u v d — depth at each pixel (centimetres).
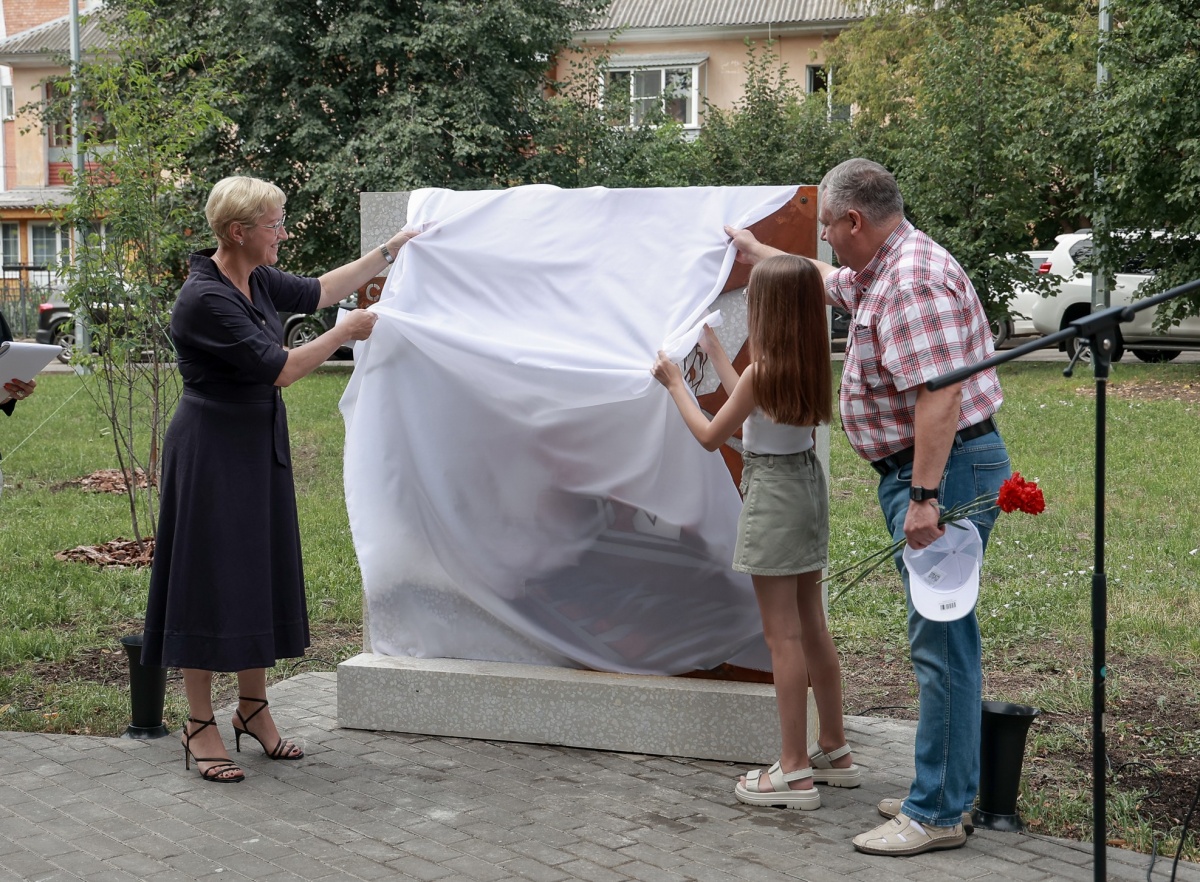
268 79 1955
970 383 349
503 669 453
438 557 457
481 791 394
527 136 2095
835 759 404
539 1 2020
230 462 405
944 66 1806
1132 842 358
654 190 446
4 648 561
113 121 794
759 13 3319
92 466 1127
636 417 430
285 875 328
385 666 457
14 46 3444
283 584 423
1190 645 558
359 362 451
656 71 3372
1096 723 291
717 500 430
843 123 2381
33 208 3444
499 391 438
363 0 1908
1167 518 833
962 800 348
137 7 874
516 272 447
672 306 430
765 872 332
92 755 429
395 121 1880
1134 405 1358
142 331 802
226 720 475
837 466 1084
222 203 401
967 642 351
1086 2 2578
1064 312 1909
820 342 366
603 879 327
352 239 1941
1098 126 1639
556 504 446
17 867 332
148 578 704
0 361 436
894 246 354
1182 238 1658
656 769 417
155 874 328
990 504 342
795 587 382
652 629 447
